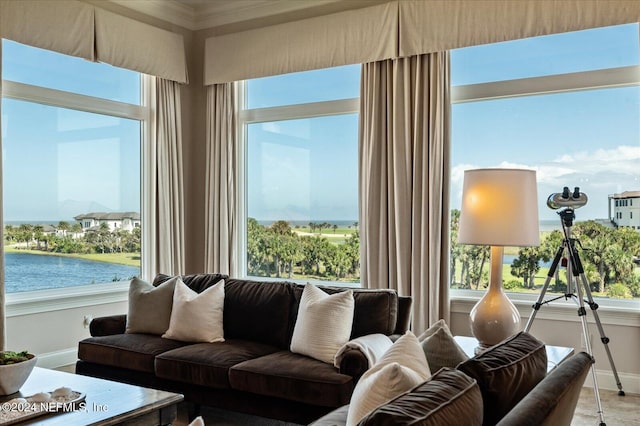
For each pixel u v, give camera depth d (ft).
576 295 13.74
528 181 8.95
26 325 14.57
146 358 11.49
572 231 13.99
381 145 15.56
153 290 13.21
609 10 12.75
